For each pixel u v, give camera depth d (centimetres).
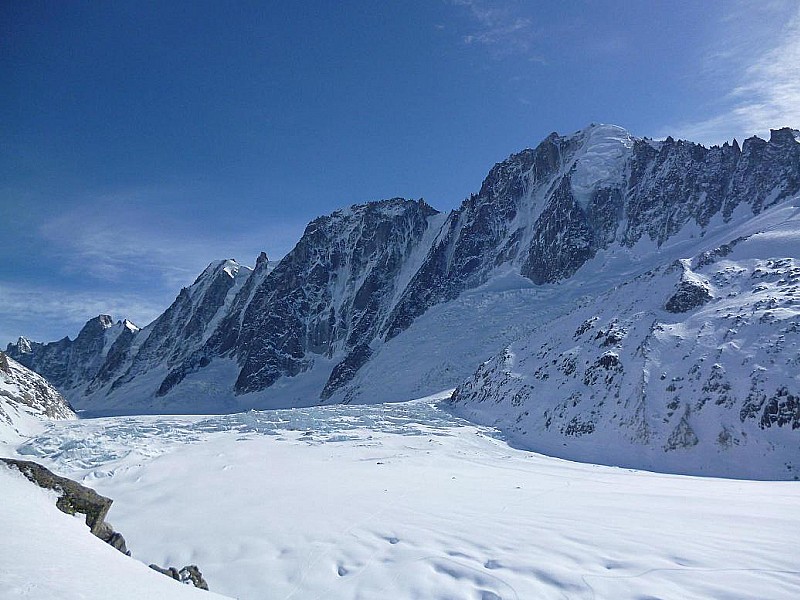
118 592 616
